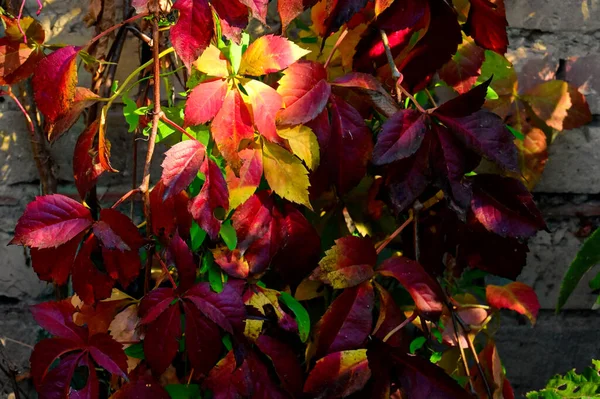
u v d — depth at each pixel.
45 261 1.21
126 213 1.45
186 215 1.25
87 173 1.27
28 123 1.41
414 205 1.29
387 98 1.25
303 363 1.32
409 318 1.28
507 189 1.26
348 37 1.34
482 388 1.38
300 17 1.42
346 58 1.35
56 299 1.42
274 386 1.27
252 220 1.27
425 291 1.26
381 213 1.37
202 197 1.22
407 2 1.26
